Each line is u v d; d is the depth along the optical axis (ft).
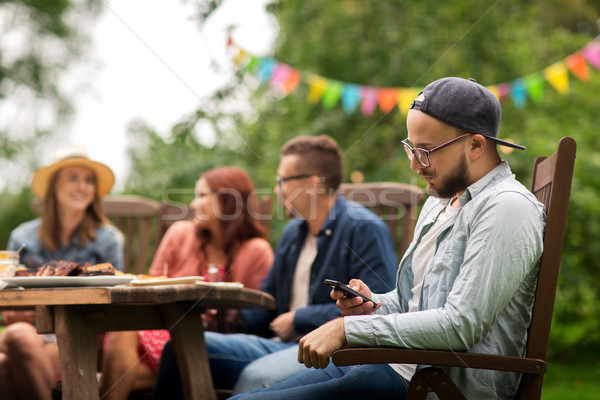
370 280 7.69
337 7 22.34
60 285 5.85
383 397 5.45
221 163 21.33
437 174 5.34
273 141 21.63
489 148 5.42
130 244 10.77
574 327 17.25
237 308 7.64
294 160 8.18
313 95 14.32
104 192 9.96
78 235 9.68
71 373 5.67
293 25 22.67
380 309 6.00
